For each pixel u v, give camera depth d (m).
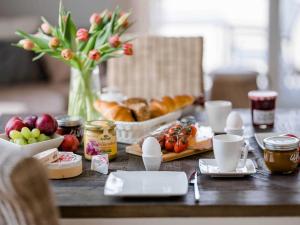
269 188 1.41
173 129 1.70
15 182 1.05
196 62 2.62
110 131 1.65
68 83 4.20
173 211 1.32
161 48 2.63
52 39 1.80
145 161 1.55
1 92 3.96
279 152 1.48
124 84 2.65
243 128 1.85
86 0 4.55
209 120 1.96
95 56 1.77
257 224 1.36
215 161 1.60
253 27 4.60
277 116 2.16
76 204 1.32
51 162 1.51
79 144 1.81
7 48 4.19
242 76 3.70
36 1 4.58
